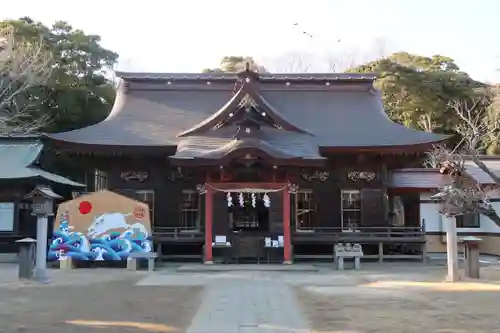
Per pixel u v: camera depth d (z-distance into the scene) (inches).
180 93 1143.0
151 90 1145.4
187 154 867.4
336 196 985.5
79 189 1203.9
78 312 450.3
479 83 1850.4
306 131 1002.7
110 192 842.8
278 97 1137.4
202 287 608.4
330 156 990.4
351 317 422.6
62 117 1498.5
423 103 1772.9
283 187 876.6
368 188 986.1
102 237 831.1
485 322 401.1
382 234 927.7
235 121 975.6
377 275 729.6
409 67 1846.7
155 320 414.0
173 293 561.3
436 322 401.1
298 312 446.6
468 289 585.0
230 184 874.1
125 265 850.8
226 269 799.7
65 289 594.6
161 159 993.5
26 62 1331.2
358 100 1134.4
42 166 1223.5
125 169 995.3
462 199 663.1
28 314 441.4
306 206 987.3
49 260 832.3
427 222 1167.0
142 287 609.3
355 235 922.1
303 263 895.7
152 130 1023.0
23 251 685.9
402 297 527.2
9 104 1378.0
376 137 997.2
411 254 988.6
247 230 962.7
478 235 1153.4
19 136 1125.7
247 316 430.0
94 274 743.1
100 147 941.8
